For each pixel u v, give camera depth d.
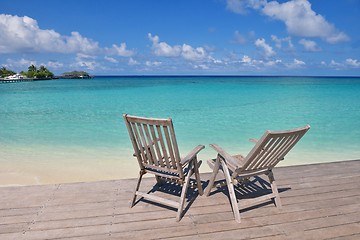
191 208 3.32
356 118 12.09
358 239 2.74
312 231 2.86
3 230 2.84
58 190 3.78
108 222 3.00
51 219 3.05
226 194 3.72
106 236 2.75
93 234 2.78
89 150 7.20
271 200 3.53
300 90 30.83
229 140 8.30
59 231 2.83
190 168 3.23
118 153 6.94
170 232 2.82
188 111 14.43
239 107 15.98
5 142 7.98
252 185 4.05
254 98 21.48
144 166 3.35
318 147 7.52
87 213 3.18
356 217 3.15
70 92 28.23
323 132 9.36
